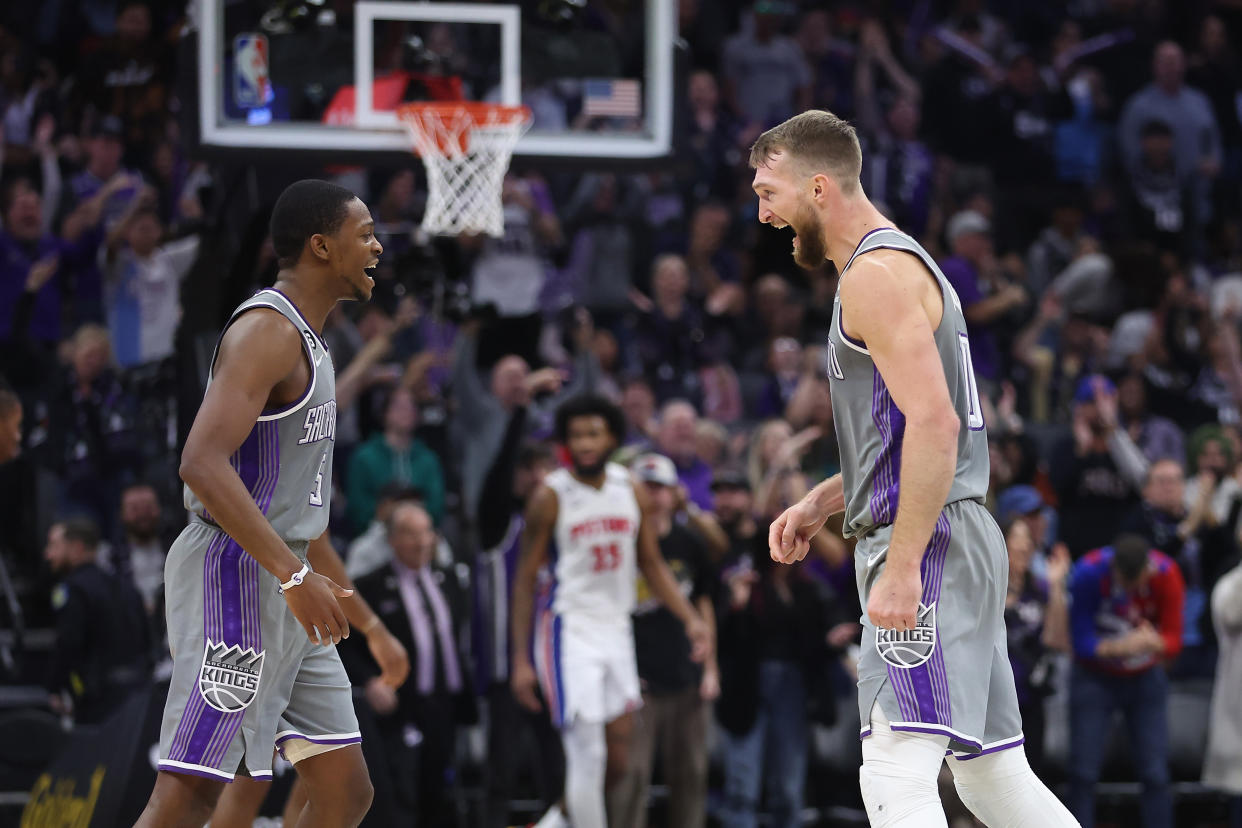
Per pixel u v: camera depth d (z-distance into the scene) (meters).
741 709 16.33
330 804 8.42
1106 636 16.88
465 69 14.27
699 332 22.08
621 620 15.40
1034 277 26.00
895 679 7.10
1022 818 7.61
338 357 19.77
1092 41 31.00
